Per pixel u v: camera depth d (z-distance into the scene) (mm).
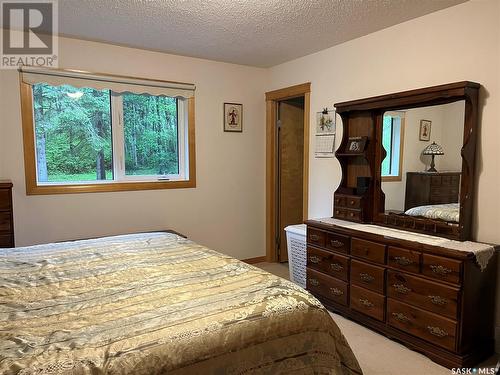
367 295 2678
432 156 2605
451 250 2162
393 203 2908
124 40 3242
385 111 2951
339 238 2881
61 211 3244
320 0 2395
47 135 3242
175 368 1118
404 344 2453
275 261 4531
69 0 2393
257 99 4328
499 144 2299
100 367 1040
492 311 2334
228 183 4195
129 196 3576
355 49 3213
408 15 2666
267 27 2902
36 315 1346
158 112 3781
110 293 1549
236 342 1249
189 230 3963
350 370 1532
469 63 2426
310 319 1450
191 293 1530
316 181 3729
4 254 2139
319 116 3643
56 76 3113
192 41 3268
